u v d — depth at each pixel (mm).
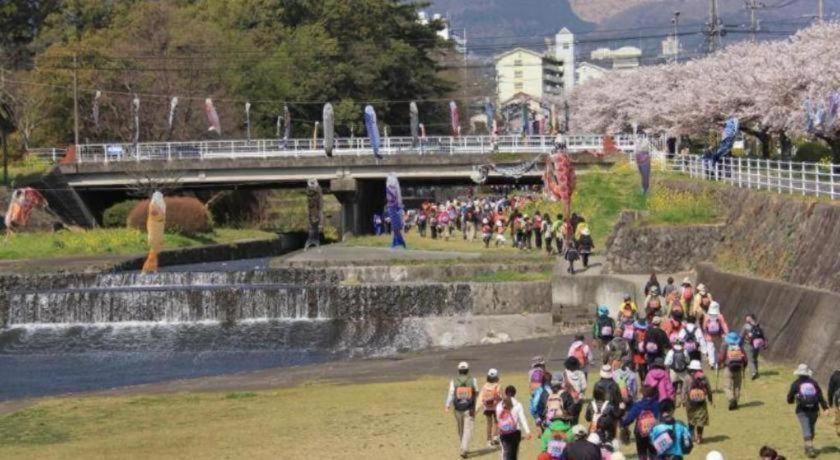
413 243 107188
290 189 164875
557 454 30891
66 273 90500
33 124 155375
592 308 76562
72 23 191500
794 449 38250
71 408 54719
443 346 74000
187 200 128250
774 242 66562
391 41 197750
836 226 58219
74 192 135875
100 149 150375
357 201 134000
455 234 116375
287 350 74312
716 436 40438
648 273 78688
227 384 61125
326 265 89562
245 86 171625
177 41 164250
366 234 139250
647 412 32562
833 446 38469
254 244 131875
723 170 89938
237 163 133000
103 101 156375
